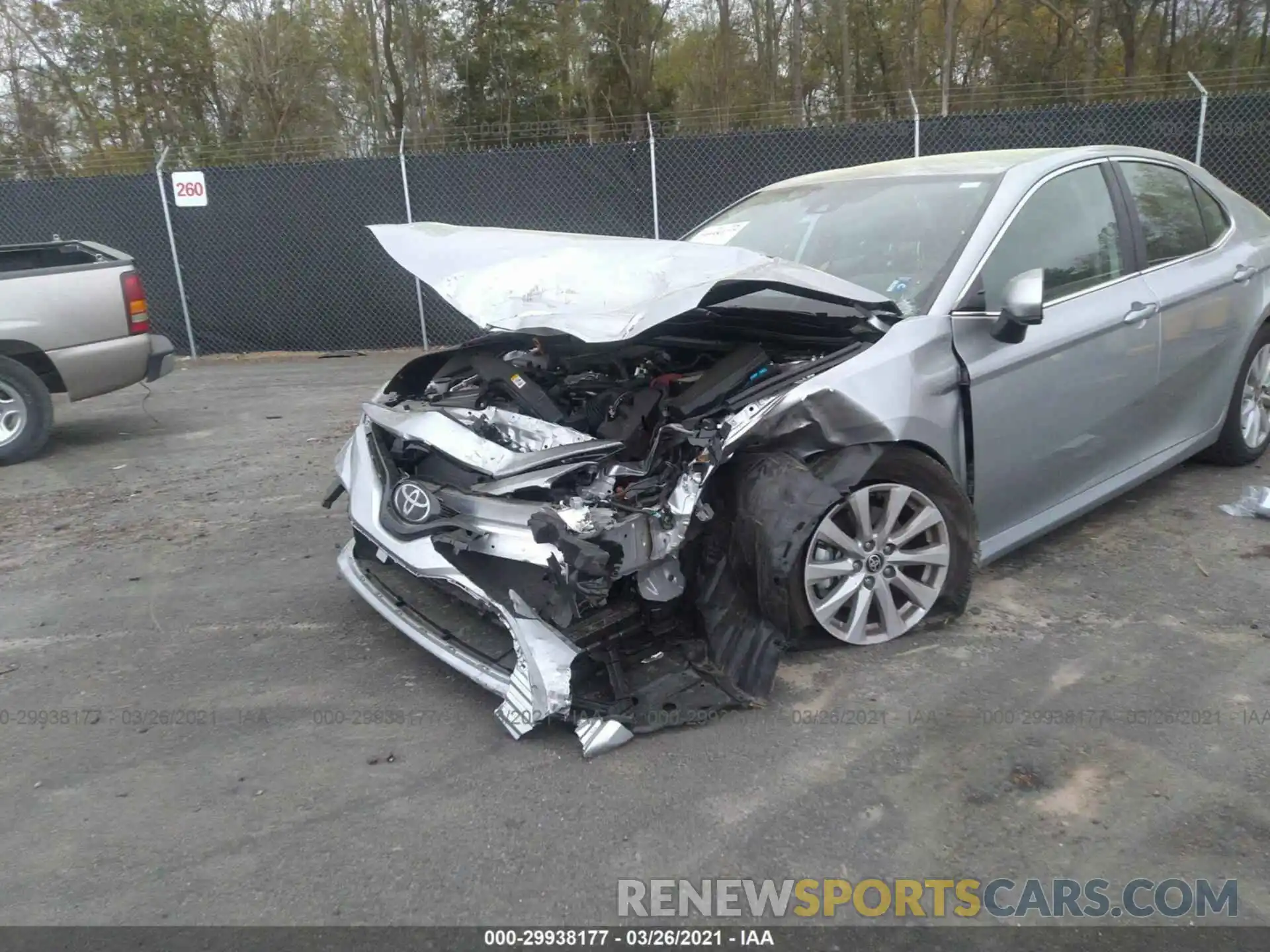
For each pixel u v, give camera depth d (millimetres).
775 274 3295
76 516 5590
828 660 3461
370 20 20562
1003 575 4160
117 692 3490
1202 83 11570
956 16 22266
